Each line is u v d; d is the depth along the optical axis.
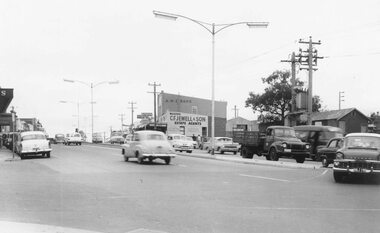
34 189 13.52
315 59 48.84
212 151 31.83
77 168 21.42
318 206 10.51
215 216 9.30
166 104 89.88
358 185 14.80
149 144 24.14
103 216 9.34
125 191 13.06
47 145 30.56
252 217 9.18
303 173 19.17
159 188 13.75
